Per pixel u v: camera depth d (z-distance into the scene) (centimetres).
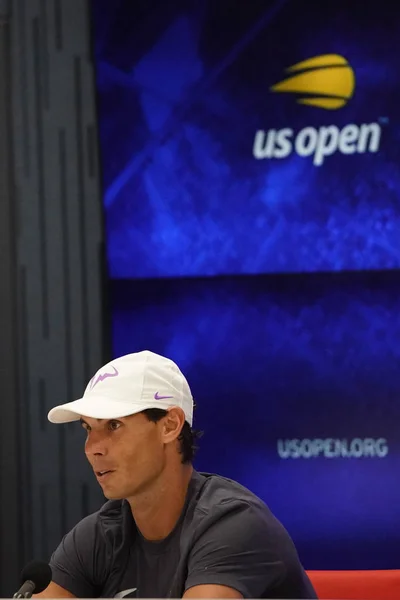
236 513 412
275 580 406
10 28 950
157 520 426
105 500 930
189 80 931
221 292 933
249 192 925
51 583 461
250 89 923
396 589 497
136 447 412
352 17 911
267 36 922
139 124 937
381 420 910
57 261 944
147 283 940
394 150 909
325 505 912
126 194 938
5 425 946
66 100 942
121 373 422
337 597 499
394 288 912
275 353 925
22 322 947
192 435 441
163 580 425
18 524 940
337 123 913
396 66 907
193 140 931
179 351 935
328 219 916
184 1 933
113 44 938
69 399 938
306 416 919
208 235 930
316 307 920
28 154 948
